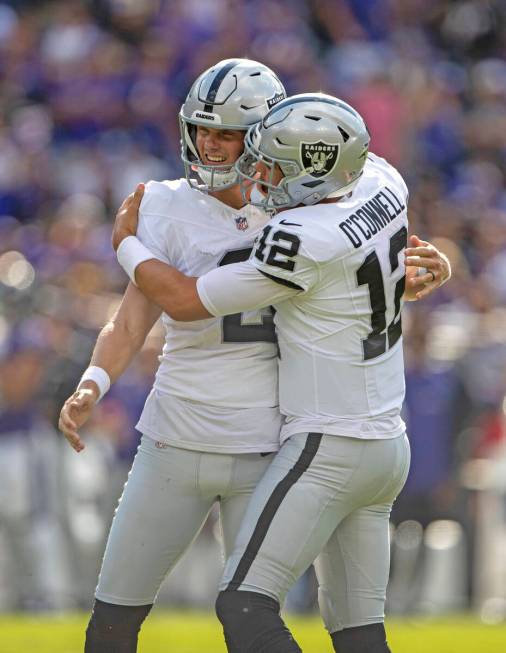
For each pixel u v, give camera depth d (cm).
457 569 2642
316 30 4434
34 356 2588
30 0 4353
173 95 4069
